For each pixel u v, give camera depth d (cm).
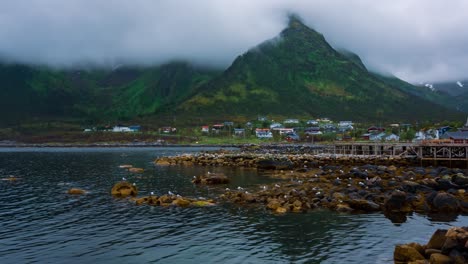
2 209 4394
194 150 19250
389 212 3984
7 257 2775
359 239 3111
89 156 14725
